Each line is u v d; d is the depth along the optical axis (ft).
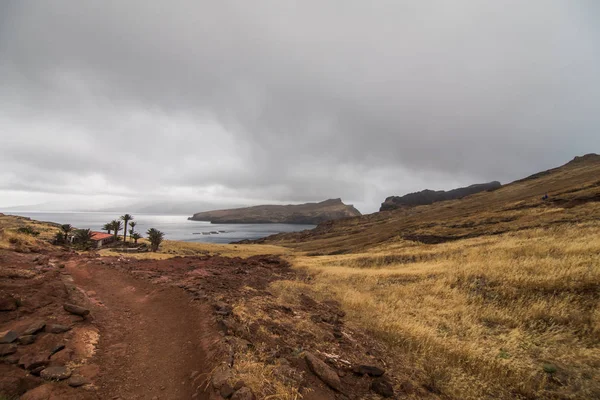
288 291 48.34
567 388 21.67
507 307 38.83
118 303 33.12
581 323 31.01
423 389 20.94
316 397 17.17
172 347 21.99
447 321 36.35
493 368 24.48
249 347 21.44
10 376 14.71
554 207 132.67
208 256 98.07
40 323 20.79
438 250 92.53
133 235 247.91
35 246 61.98
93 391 15.56
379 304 43.78
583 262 45.34
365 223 471.62
